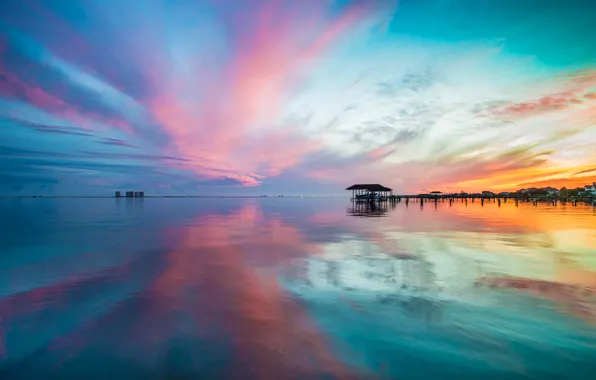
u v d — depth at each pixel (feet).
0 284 26.86
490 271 30.22
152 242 48.62
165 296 23.66
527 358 14.83
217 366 14.40
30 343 16.67
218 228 68.44
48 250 41.98
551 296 23.00
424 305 21.40
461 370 13.94
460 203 246.06
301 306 21.44
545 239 50.01
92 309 21.22
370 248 42.50
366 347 15.93
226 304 21.91
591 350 15.48
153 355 15.37
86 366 14.51
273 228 67.87
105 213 124.77
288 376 13.64
